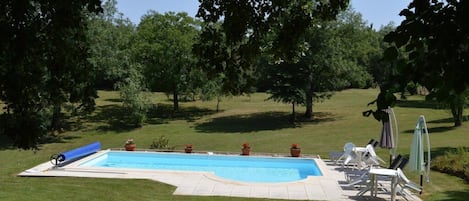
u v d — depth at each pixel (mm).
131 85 31016
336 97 45844
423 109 34281
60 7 4840
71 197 9922
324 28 30250
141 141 25547
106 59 29062
